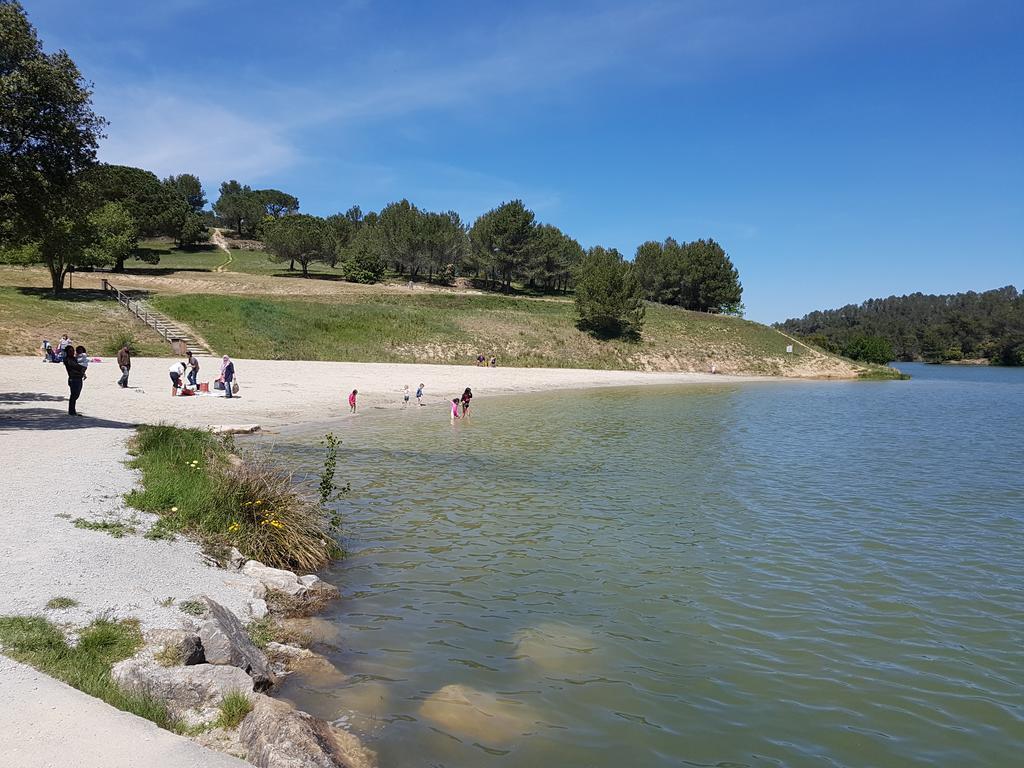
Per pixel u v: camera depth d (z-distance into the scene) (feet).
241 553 31.99
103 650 19.93
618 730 20.34
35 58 57.06
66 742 14.52
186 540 30.89
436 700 21.47
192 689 18.57
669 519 46.50
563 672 24.03
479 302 274.57
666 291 357.00
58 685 17.04
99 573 25.09
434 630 27.22
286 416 90.99
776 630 28.35
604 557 37.68
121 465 40.65
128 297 185.68
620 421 106.22
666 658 25.45
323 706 20.68
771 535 42.98
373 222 436.35
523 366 217.77
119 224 252.21
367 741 18.89
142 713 16.99
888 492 56.75
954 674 24.71
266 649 23.82
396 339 208.33
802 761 19.06
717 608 30.63
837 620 29.53
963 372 400.47
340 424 89.97
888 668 25.08
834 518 47.67
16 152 56.49
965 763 19.20
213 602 24.04
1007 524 46.52
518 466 65.00
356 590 31.55
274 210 489.26
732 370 263.70
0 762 13.39
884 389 212.02
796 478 62.39
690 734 20.27
